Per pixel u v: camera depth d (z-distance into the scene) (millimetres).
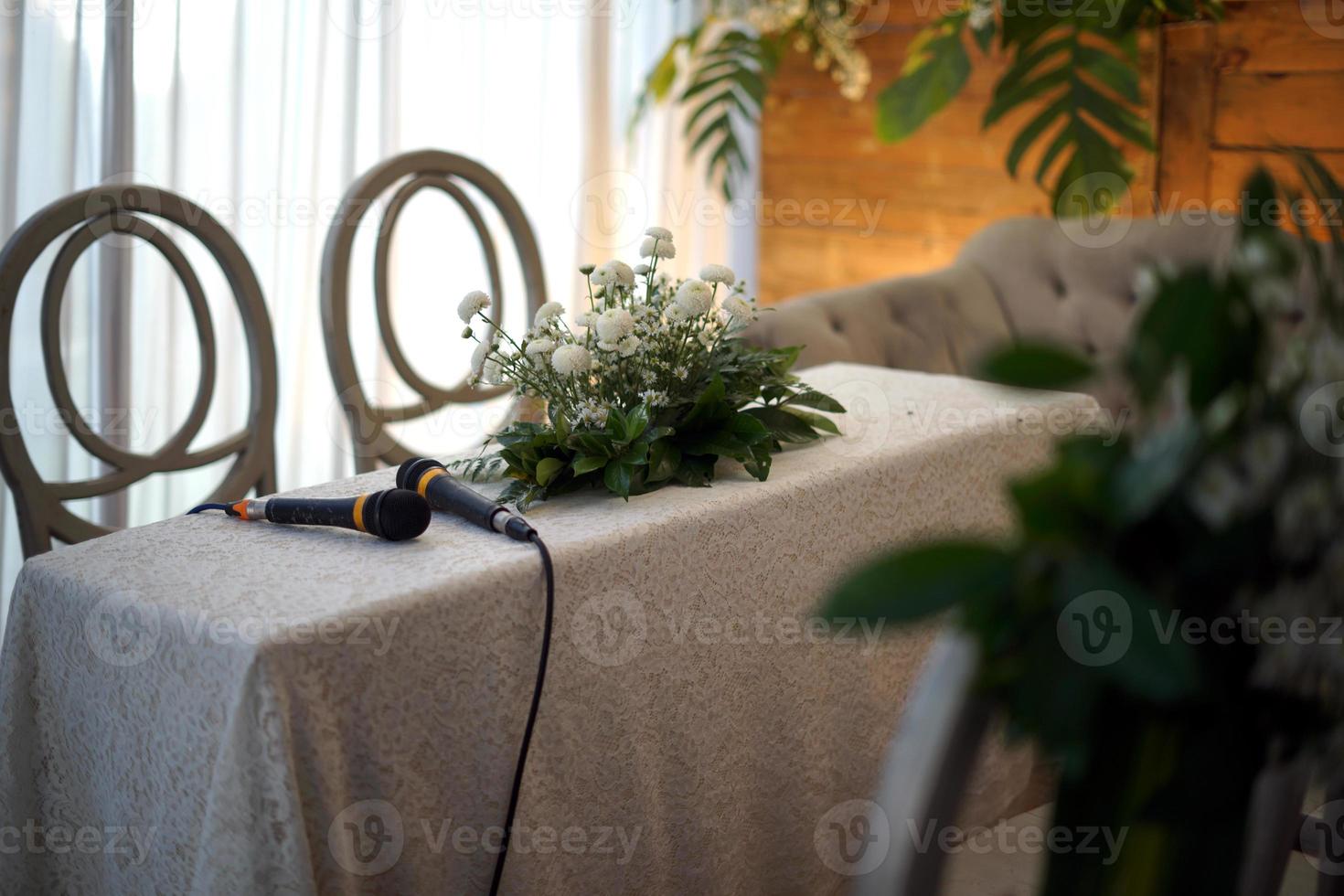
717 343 1391
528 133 2926
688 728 1248
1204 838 456
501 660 1075
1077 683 406
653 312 1347
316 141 2520
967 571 411
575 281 3088
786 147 3250
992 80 2844
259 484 1863
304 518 1176
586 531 1157
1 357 1528
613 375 1343
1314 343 458
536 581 1091
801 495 1315
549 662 1105
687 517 1207
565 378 1334
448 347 2830
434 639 1020
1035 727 408
